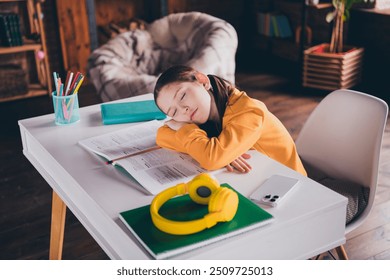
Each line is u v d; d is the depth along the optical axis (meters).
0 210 2.75
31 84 4.61
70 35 4.59
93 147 1.72
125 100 2.18
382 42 4.45
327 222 1.36
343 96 1.87
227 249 1.18
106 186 1.48
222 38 3.70
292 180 1.45
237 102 1.63
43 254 2.38
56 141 1.81
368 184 1.80
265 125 1.72
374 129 1.75
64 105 1.92
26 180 3.07
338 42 4.61
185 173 1.52
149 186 1.44
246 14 5.65
